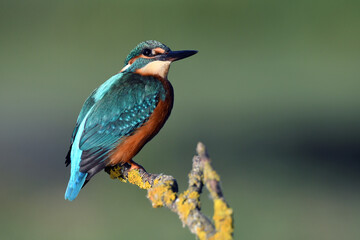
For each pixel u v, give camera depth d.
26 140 16.22
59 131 16.97
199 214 3.75
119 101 6.02
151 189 4.22
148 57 6.37
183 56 6.35
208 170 3.39
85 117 6.03
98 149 5.86
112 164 5.84
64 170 14.25
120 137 5.90
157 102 6.13
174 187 4.28
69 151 6.20
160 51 6.36
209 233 3.61
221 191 3.40
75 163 5.86
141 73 6.38
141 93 6.10
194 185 3.90
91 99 6.21
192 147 16.08
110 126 5.91
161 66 6.36
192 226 3.70
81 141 5.88
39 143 15.94
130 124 5.97
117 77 6.34
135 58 6.43
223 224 3.34
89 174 5.84
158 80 6.28
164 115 6.22
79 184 5.81
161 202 4.17
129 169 5.81
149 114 6.07
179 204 3.82
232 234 3.33
